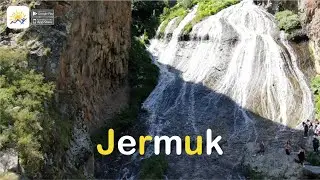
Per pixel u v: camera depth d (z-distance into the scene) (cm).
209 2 4306
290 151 2336
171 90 3112
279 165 2220
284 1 3847
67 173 1586
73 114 1838
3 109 1485
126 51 3058
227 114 2766
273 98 2866
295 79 3025
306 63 3172
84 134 1869
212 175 2189
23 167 1373
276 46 3297
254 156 2323
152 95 3056
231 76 3133
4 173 1330
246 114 2752
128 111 2731
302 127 2598
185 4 4444
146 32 4109
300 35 3353
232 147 2428
